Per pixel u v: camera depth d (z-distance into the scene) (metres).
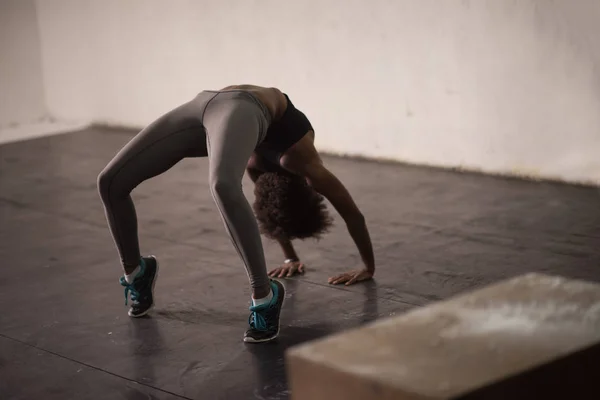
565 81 5.15
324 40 6.25
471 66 5.54
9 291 3.70
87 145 7.21
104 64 7.89
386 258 3.95
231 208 2.79
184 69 7.25
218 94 3.03
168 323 3.23
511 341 1.33
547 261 3.82
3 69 8.16
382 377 1.23
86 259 4.13
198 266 3.94
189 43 7.14
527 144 5.41
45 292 3.67
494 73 5.45
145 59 7.54
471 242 4.16
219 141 2.86
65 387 2.73
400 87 5.93
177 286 3.66
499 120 5.50
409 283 3.59
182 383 2.71
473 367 1.25
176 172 6.07
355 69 6.13
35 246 4.41
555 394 1.29
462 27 5.51
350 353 1.32
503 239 4.19
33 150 7.12
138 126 7.80
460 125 5.70
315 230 3.38
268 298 2.95
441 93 5.73
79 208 5.17
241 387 2.65
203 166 6.23
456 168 5.78
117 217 3.13
